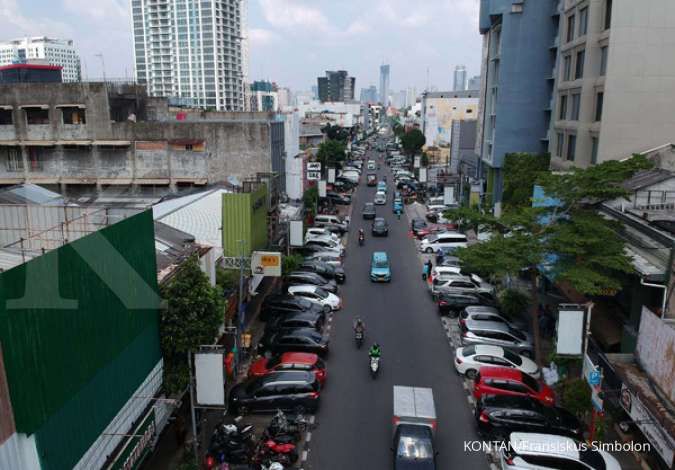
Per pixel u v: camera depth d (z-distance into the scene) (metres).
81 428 12.10
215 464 17.23
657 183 26.09
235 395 20.42
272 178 36.38
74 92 42.69
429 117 106.00
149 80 168.50
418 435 17.31
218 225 28.53
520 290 32.59
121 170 43.81
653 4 29.38
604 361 20.19
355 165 97.88
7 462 9.74
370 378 23.44
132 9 164.88
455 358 24.19
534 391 20.73
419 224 50.00
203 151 43.28
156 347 16.30
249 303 31.34
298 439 18.78
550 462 16.31
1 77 51.25
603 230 22.30
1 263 14.45
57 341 11.18
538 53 47.00
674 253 19.45
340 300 32.78
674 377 16.53
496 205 45.59
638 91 30.12
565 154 36.25
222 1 159.38
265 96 198.00
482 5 52.94
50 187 44.06
